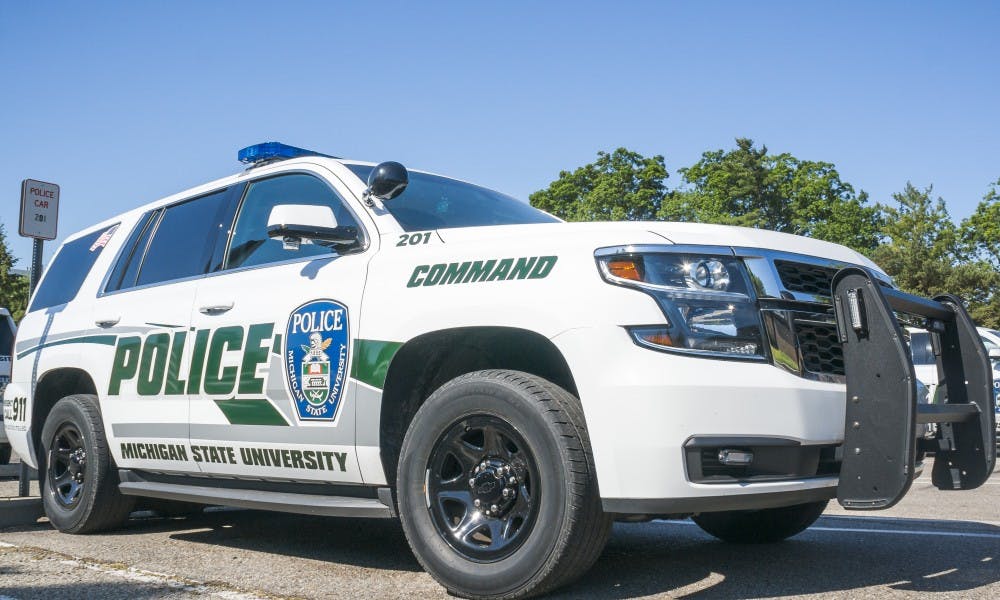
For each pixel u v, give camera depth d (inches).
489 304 133.3
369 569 158.2
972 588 137.1
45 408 230.7
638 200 2105.1
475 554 131.6
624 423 119.8
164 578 149.6
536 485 126.4
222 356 173.0
